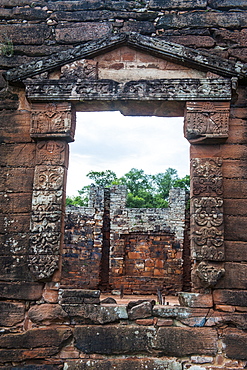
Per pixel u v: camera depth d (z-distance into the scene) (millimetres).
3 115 7602
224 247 6789
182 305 6793
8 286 6832
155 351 6430
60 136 7203
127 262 18219
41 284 6820
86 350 6480
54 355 6520
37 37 8000
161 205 35812
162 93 7152
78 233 17750
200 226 6840
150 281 17719
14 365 6488
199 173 7055
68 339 6562
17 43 8000
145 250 18312
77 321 6645
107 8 8078
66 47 7914
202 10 7980
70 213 17719
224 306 6562
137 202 35250
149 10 8016
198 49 7668
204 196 6953
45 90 7285
